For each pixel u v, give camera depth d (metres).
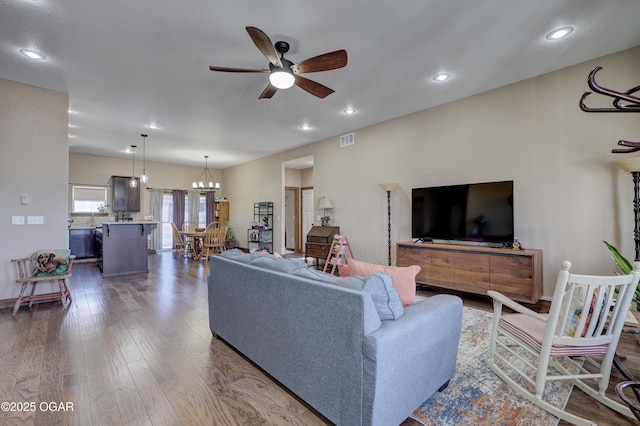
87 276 5.50
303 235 9.09
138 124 5.30
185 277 5.42
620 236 3.12
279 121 5.21
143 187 8.83
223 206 9.92
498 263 3.50
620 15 2.47
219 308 2.68
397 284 1.93
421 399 1.70
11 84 3.61
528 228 3.69
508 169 3.84
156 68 3.32
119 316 3.36
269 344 2.05
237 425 1.64
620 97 1.46
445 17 2.49
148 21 2.52
